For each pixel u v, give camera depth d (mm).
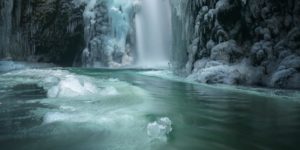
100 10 27656
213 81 12508
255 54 12047
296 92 9609
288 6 11898
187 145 4738
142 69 23578
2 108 7285
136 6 29203
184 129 5656
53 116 6230
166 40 29875
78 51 29844
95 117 6328
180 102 8359
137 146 4609
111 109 7188
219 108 7543
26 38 28531
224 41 13672
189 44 16562
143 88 11367
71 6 29297
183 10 17688
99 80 14133
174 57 19516
